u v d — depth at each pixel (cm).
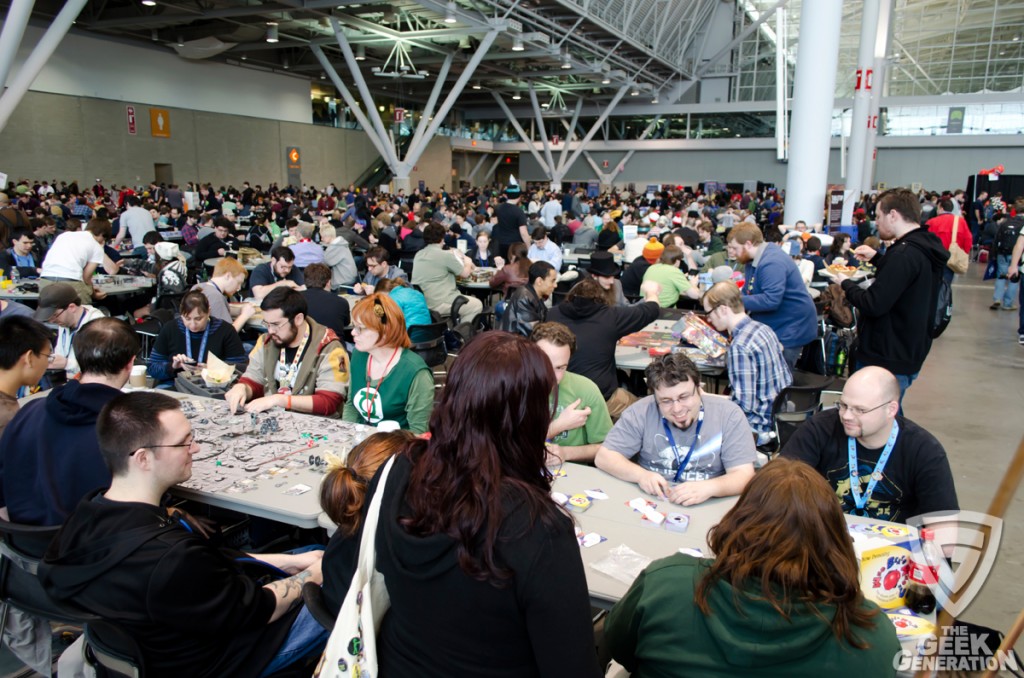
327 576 163
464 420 106
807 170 1088
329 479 165
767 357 341
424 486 107
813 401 347
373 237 1180
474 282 787
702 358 412
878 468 227
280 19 1842
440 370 557
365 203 1802
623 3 2095
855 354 381
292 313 337
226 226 1004
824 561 121
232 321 532
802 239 870
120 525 172
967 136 2686
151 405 187
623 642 141
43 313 402
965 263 618
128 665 159
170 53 2100
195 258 902
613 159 3453
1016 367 673
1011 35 2602
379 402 306
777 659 120
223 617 172
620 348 458
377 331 298
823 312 577
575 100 3356
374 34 1955
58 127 1828
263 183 2488
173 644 167
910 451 223
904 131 2792
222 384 355
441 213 1644
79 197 1620
